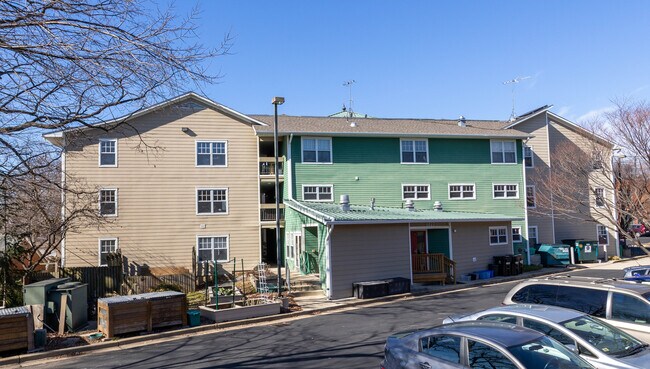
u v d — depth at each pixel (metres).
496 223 27.95
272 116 32.25
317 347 12.68
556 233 34.34
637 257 36.34
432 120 35.56
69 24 7.21
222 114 27.97
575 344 7.33
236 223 27.50
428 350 7.07
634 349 7.34
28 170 9.05
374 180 28.83
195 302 19.64
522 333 6.63
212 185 27.36
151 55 7.82
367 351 11.95
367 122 32.25
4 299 18.48
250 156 28.19
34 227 19.94
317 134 27.73
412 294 21.78
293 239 26.34
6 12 7.10
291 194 27.31
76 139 9.88
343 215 22.02
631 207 19.23
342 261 21.34
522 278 26.02
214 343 13.83
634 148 20.33
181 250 26.48
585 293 9.34
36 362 12.66
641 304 8.60
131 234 25.83
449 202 30.12
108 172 25.75
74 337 14.78
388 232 22.86
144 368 11.38
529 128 34.34
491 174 31.23
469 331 6.76
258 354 12.23
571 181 29.22
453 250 25.28
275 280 23.52
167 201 26.55
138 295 16.12
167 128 26.92
